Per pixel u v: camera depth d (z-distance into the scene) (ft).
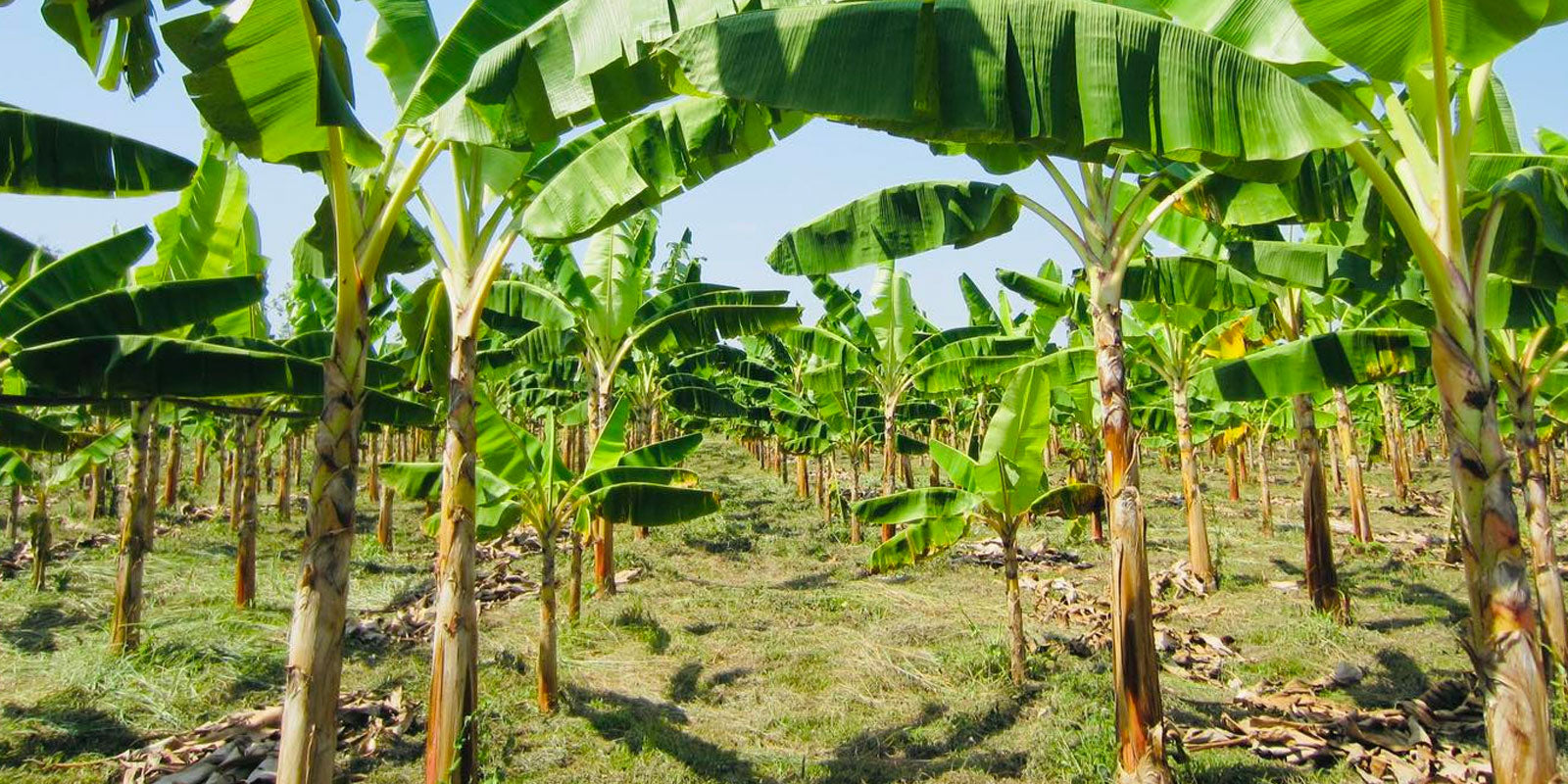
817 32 11.28
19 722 20.47
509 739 20.84
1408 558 46.47
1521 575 12.05
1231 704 24.17
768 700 24.57
